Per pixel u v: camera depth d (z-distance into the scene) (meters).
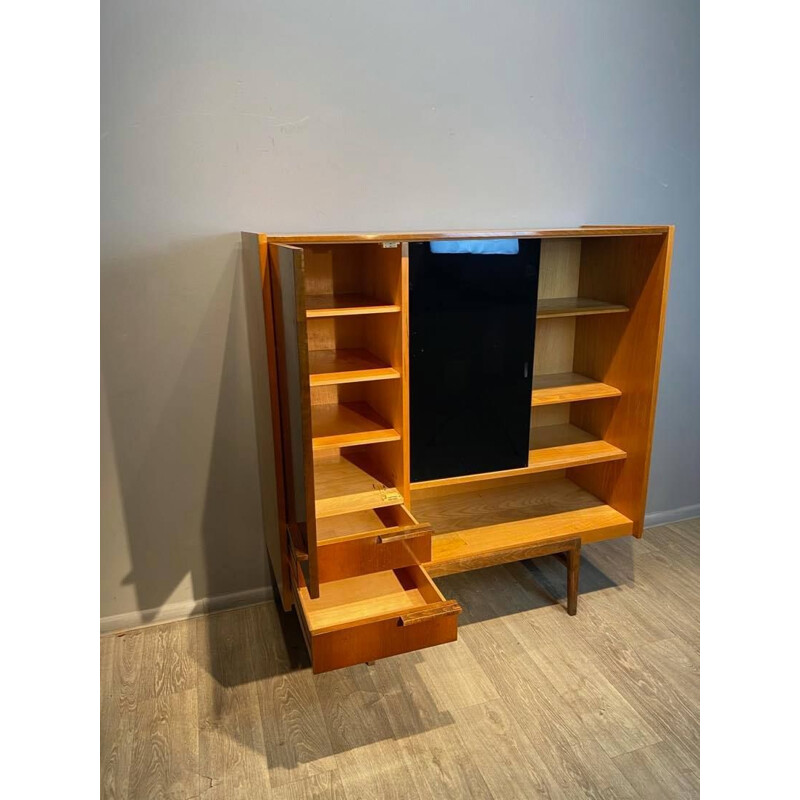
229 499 1.97
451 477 1.80
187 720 1.58
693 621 1.97
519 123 2.01
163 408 1.84
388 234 1.54
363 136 1.85
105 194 1.67
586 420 2.25
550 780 1.41
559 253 2.16
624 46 2.09
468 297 1.68
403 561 1.62
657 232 1.79
